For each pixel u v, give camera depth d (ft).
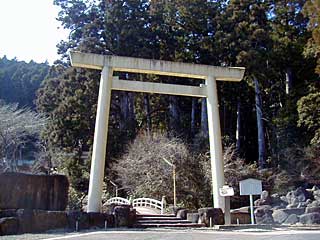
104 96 49.60
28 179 44.80
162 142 79.82
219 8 93.30
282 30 86.99
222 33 84.99
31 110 114.21
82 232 38.52
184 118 100.17
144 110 102.58
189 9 91.04
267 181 74.90
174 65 52.54
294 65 85.61
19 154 98.27
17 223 37.83
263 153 88.79
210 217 47.19
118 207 46.19
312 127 76.07
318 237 31.37
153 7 95.14
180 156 74.74
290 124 81.82
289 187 72.84
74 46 97.50
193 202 71.61
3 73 148.77
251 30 83.51
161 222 47.44
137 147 80.53
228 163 76.48
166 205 64.39
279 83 93.81
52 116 90.74
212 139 51.78
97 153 47.91
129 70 51.70
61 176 47.73
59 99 92.58
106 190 85.05
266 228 43.80
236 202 70.54
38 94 102.12
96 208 46.55
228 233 37.11
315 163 73.20
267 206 60.34
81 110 86.89
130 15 92.43
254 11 86.84
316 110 72.28
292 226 47.06
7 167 82.94
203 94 53.31
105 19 91.86
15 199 43.47
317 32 65.67
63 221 41.57
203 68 53.52
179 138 85.40
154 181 73.41
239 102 100.27
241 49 82.74
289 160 77.05
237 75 54.54
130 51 89.40
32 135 96.17
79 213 42.73
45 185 45.91
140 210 60.03
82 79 89.71
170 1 93.56
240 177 73.67
